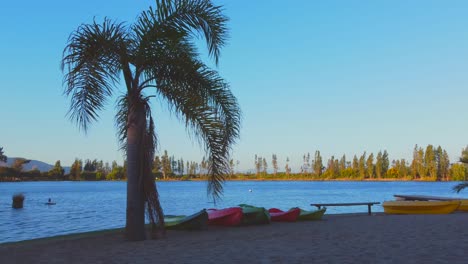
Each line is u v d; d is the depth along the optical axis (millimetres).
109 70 9930
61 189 94812
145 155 10477
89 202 45719
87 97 9914
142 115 10477
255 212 14688
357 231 12203
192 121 10641
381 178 155000
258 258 7840
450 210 19781
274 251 8648
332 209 31719
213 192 10914
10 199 52688
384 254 7961
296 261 7453
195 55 11156
